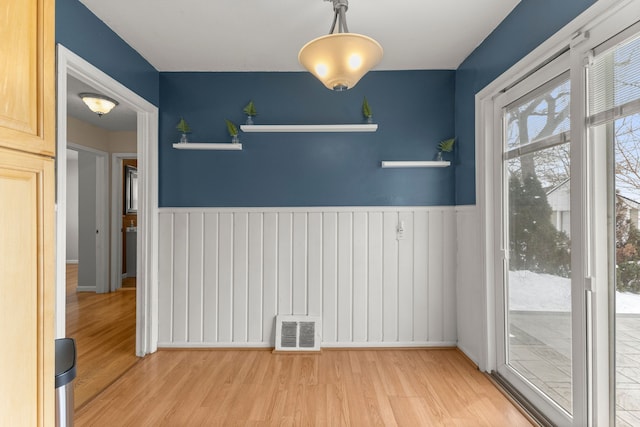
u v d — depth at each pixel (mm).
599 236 1577
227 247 3033
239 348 3018
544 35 1858
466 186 2844
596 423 1590
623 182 1464
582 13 1582
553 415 1896
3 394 861
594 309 1599
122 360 2793
